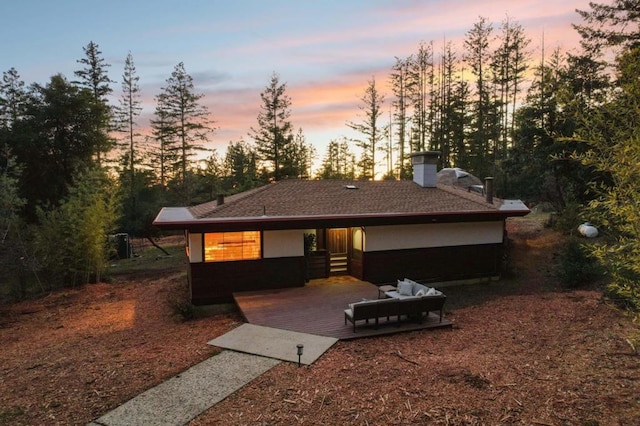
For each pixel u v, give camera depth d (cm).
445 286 1430
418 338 823
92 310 1223
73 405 554
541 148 1964
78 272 1570
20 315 1198
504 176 2591
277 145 3591
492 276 1496
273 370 650
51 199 2597
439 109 4066
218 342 788
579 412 475
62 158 2675
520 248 1873
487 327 899
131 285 1598
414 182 1698
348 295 1146
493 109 3775
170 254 2469
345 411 507
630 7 1833
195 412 521
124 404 549
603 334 766
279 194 1385
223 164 4803
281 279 1231
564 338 775
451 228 1430
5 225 1490
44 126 2594
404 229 1368
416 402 521
